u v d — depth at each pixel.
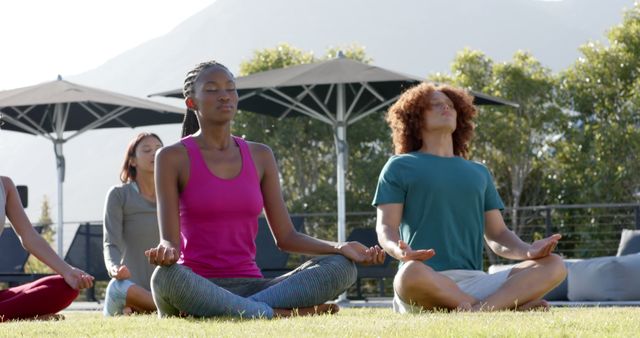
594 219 16.97
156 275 3.77
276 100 10.64
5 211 4.73
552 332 2.85
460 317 3.44
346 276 4.01
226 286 4.11
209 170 4.14
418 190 4.66
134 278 5.85
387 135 19.52
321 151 19.81
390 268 9.73
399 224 4.74
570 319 3.31
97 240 10.51
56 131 11.63
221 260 4.14
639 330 2.96
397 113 4.95
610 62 18.11
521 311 4.20
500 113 17.97
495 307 4.30
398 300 4.42
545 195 18.05
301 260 12.71
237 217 4.15
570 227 17.27
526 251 4.51
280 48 20.81
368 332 2.92
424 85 4.94
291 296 3.95
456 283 4.52
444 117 4.82
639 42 18.12
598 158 17.53
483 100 11.00
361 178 18.94
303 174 19.72
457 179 4.67
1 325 3.58
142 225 5.88
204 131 4.20
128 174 6.00
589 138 17.84
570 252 16.84
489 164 18.06
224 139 4.20
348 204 18.69
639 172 17.27
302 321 3.36
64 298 4.63
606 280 7.18
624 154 17.44
